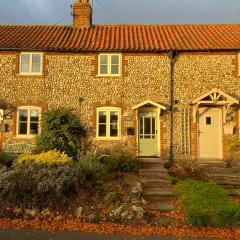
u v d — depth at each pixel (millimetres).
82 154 17141
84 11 22609
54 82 19469
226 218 10430
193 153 18922
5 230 9766
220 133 19047
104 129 19266
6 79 19531
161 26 23047
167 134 19016
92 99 19344
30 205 11453
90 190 12266
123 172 15227
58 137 18188
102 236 9375
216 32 21484
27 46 19359
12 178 11992
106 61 19578
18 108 19391
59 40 20359
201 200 11445
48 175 12414
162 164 17062
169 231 9859
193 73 19203
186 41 20094
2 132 19312
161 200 12516
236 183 14789
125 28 22750
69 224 10398
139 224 10484
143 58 19406
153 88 19250
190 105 19062
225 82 19109
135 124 19141
